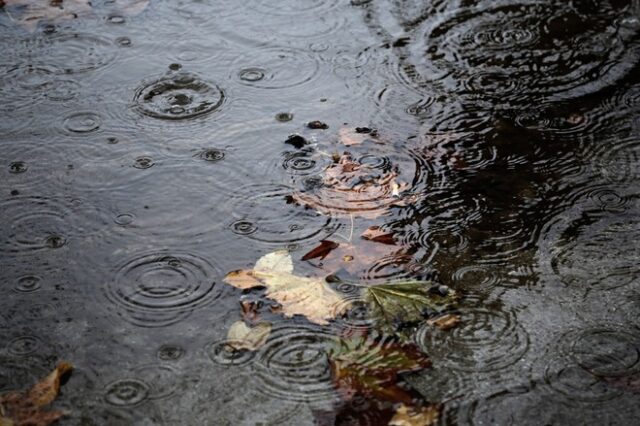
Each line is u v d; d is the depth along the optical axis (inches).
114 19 87.7
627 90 80.4
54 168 73.3
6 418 59.1
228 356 62.1
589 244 68.2
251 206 70.8
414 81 81.3
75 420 59.1
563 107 78.8
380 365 61.6
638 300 64.8
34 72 81.6
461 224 69.7
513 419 59.2
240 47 84.5
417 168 73.7
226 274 66.4
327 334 63.2
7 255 67.3
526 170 73.5
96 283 65.8
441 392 60.4
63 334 63.0
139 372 61.2
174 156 74.3
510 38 85.7
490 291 65.5
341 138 75.9
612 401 59.9
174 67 82.3
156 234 68.8
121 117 77.5
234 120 77.4
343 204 71.0
